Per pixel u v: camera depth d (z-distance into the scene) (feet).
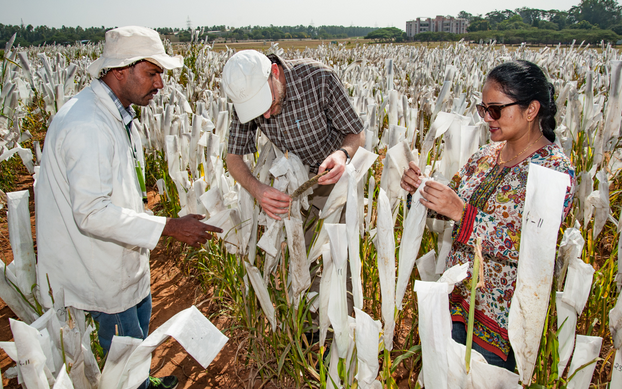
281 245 6.35
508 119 4.96
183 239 6.36
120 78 6.06
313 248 6.10
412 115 9.90
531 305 3.59
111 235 5.76
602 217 6.95
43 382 3.92
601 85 23.24
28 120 23.26
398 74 35.35
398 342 8.61
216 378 8.24
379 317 8.48
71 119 5.61
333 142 7.94
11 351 3.99
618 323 4.39
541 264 3.43
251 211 6.98
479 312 5.58
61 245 6.21
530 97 4.81
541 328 3.66
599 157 10.02
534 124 5.04
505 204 5.08
